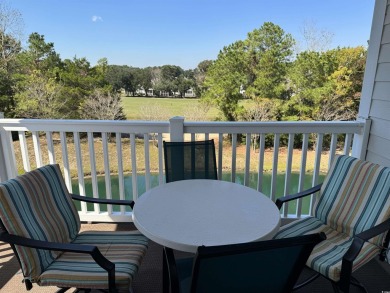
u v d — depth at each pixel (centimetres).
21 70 1040
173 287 122
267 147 799
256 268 95
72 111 1045
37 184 160
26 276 141
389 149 208
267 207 161
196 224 141
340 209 185
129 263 147
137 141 837
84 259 153
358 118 240
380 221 161
